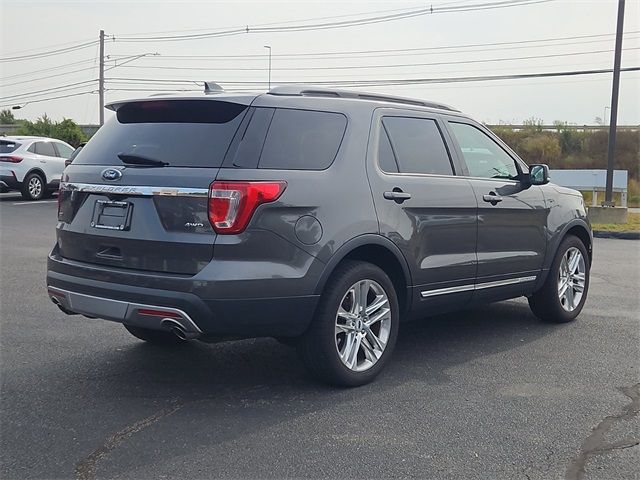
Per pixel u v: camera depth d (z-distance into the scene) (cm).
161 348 611
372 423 454
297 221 470
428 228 560
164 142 486
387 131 554
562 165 3853
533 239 671
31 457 400
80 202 504
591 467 399
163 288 450
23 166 2022
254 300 452
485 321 732
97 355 588
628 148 3816
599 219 1767
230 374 545
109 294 471
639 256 1241
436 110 611
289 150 482
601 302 827
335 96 540
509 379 545
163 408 474
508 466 398
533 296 717
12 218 1614
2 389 506
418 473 387
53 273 516
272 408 477
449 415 470
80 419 454
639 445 429
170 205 458
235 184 448
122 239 472
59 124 5091
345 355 512
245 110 477
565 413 477
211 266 444
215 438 428
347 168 509
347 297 512
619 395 512
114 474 381
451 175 595
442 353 613
